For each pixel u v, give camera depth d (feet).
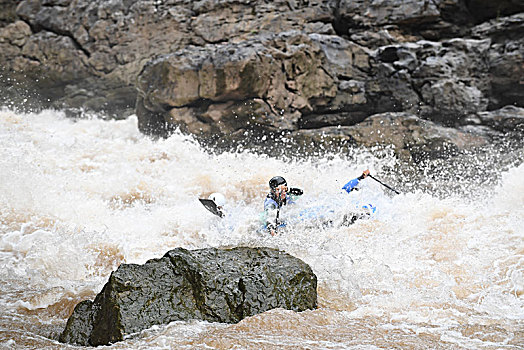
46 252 28.58
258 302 19.34
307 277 20.77
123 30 77.05
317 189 46.70
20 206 36.63
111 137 67.72
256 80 58.39
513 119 56.85
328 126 64.39
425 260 27.96
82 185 45.55
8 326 19.35
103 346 16.55
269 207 34.01
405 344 16.69
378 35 67.31
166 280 19.30
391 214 35.65
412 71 61.46
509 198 39.83
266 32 70.44
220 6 72.28
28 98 81.97
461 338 17.60
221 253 21.30
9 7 82.58
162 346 16.07
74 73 79.51
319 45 63.05
